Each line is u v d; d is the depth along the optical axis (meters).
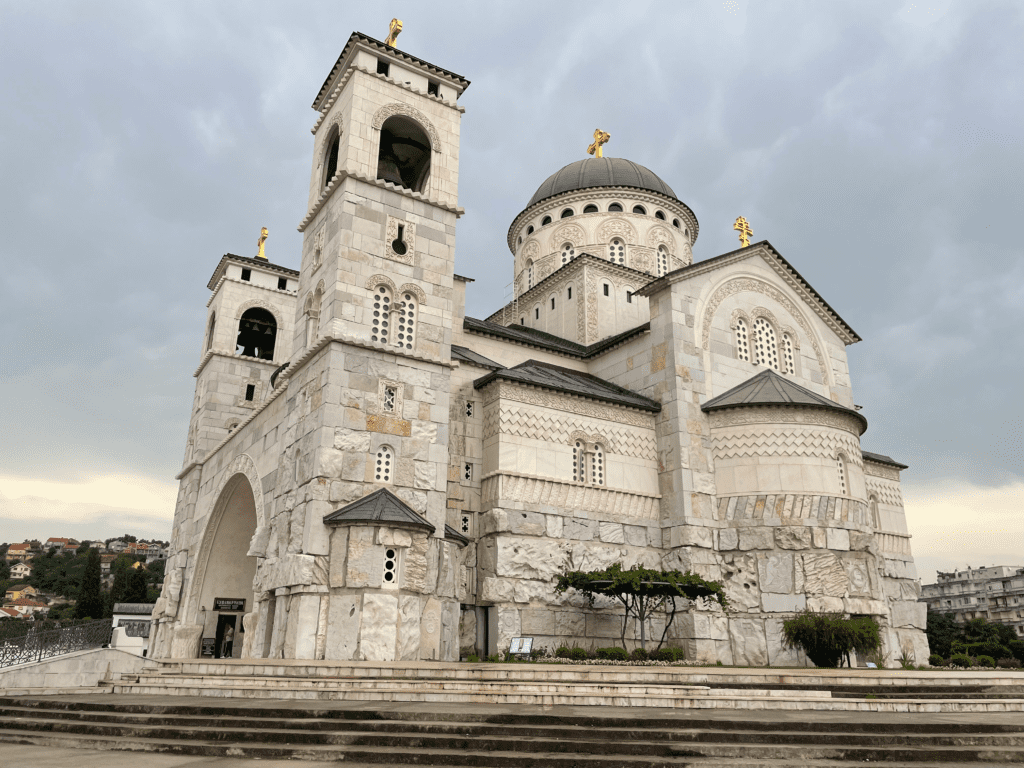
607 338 40.75
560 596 28.20
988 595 123.75
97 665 22.52
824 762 9.65
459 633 26.58
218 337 44.53
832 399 38.22
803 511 29.72
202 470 42.12
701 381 33.12
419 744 10.62
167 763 9.52
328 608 22.48
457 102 32.28
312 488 23.75
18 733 12.25
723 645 28.89
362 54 30.00
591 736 10.72
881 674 18.89
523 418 29.83
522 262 49.44
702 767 9.24
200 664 19.06
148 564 183.25
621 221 46.25
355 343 25.94
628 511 30.86
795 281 38.38
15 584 157.62
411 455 25.94
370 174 28.45
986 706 14.41
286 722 11.66
